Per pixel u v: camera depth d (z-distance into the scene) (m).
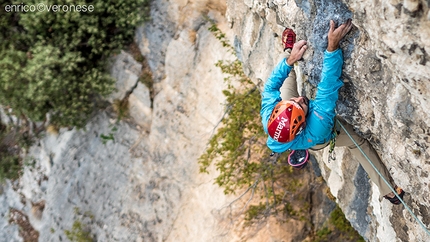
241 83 10.30
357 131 4.51
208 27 10.95
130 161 12.62
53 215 13.97
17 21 12.49
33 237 14.42
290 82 4.71
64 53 12.20
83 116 13.09
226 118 10.38
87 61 12.48
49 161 14.02
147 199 12.23
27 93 12.05
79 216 13.42
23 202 14.73
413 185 4.05
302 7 4.30
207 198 11.06
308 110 4.13
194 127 11.38
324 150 5.89
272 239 10.20
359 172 5.35
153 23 11.84
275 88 4.48
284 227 10.26
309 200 10.45
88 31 11.76
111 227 12.80
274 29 5.68
